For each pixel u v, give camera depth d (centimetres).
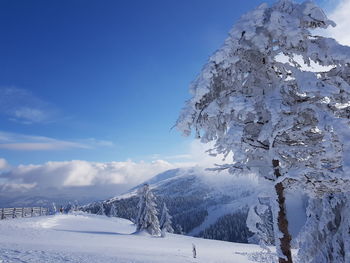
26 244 1762
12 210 4284
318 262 921
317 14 629
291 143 696
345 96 647
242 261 2406
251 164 705
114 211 9919
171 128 775
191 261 2102
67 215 5653
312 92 618
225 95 718
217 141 748
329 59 634
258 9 647
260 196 689
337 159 629
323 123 574
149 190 4953
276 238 659
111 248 2236
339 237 882
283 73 716
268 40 679
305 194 759
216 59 650
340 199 895
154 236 4588
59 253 1480
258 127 706
